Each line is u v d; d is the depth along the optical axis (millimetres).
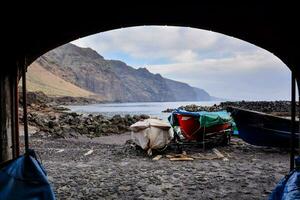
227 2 3906
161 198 5355
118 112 52031
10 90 4258
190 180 6543
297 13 3764
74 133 15812
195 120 10445
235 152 10219
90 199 5305
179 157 9250
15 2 3461
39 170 3445
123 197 5414
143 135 9891
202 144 11227
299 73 4301
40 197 3307
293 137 4574
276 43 4426
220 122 10867
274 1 3670
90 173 7262
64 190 5836
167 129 9898
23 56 4215
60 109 49469
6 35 3869
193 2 3977
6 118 4113
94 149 11125
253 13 4047
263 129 10398
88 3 3879
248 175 6961
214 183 6293
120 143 13203
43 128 17078
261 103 46156
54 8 3824
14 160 3473
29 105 38188
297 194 3365
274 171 7355
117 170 7582
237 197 5371
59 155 9859
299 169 3695
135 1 3949
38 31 4145
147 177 6836
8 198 3145
